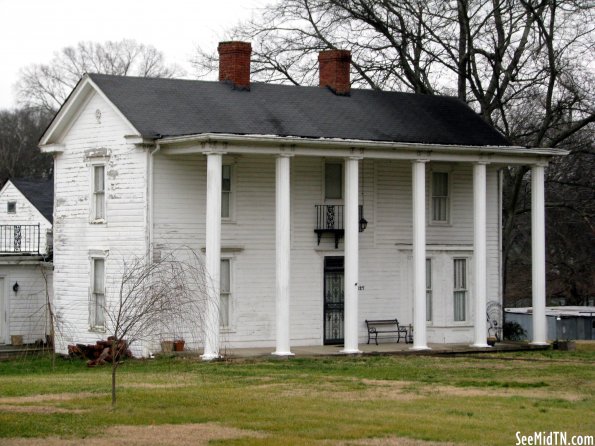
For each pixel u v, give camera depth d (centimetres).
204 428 2144
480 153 3862
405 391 2703
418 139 3834
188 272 3534
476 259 3850
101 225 3750
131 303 2739
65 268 3919
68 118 3891
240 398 2531
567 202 5531
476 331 3838
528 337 5062
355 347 3600
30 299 4244
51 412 2305
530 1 4600
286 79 5225
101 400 2480
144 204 3578
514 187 5272
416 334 3722
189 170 3650
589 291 6456
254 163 3775
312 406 2423
